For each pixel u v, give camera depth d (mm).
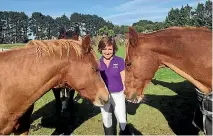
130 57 3312
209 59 2887
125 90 3477
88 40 3150
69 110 6336
